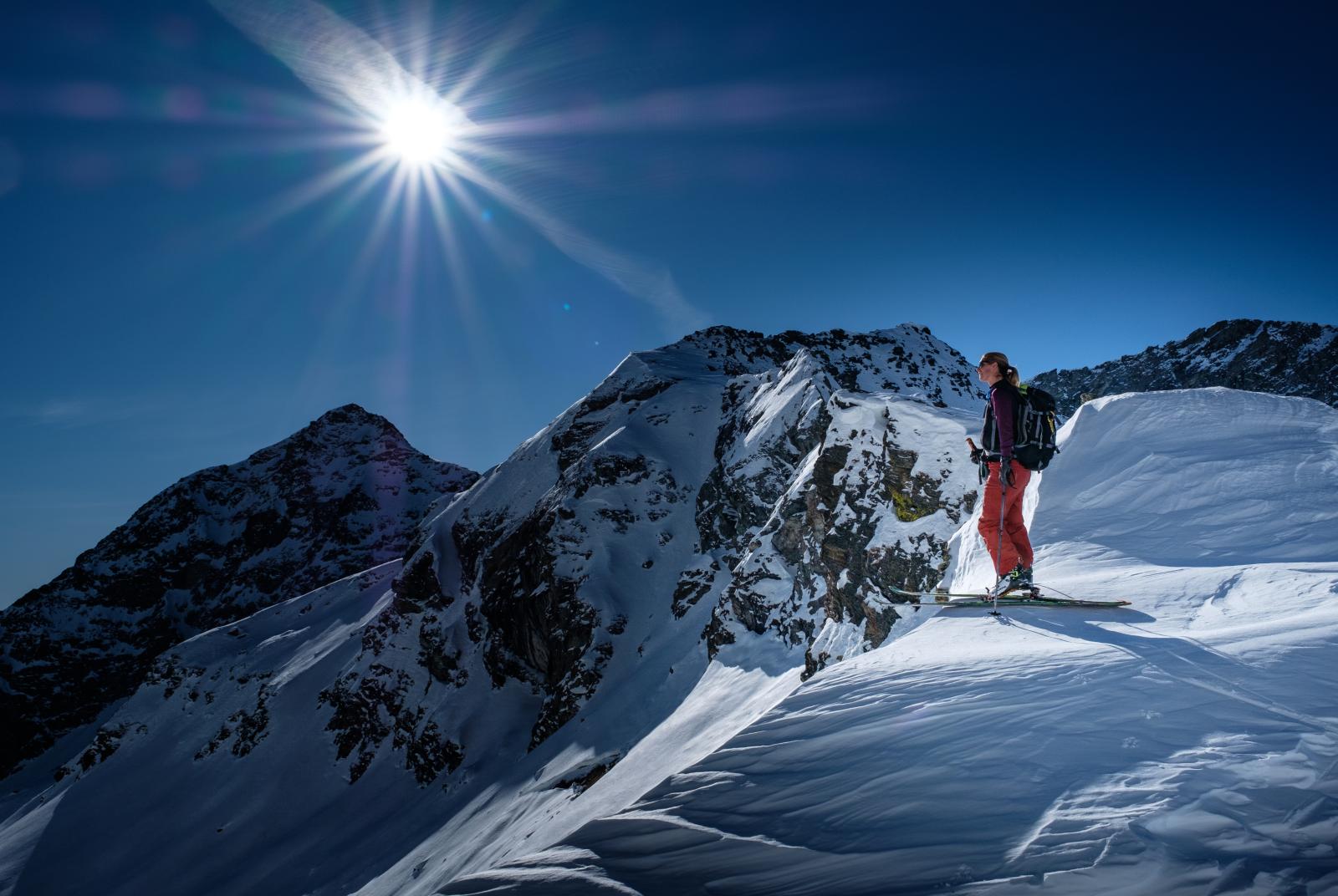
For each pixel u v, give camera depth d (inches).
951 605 299.7
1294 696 156.3
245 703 3791.8
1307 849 105.3
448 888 140.5
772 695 1283.2
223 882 2662.4
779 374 2458.2
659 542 2412.6
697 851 132.8
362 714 3068.4
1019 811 127.6
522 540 2773.1
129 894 2851.9
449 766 2511.1
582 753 1822.1
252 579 7224.4
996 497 300.5
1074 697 168.7
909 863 118.5
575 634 2265.0
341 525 7490.2
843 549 892.0
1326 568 252.4
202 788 3361.2
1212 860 106.2
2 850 3533.5
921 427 826.8
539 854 143.9
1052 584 303.4
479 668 2760.8
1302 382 1615.4
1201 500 348.2
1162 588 271.3
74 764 4222.4
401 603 3265.3
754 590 1565.0
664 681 1846.7
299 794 3002.0
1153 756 138.4
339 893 2146.9
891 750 156.6
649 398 3038.9
